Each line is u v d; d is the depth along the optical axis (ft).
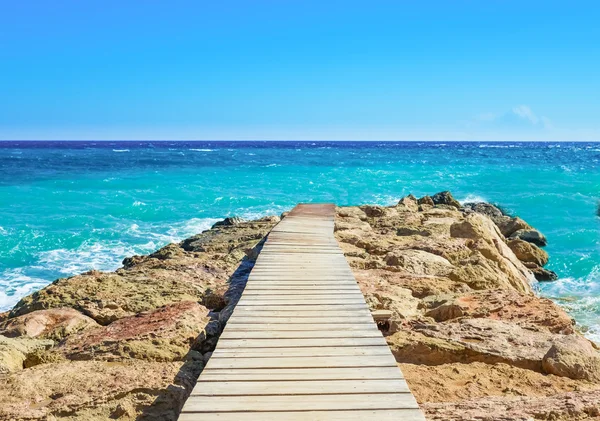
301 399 16.94
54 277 57.21
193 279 38.55
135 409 19.10
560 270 60.39
